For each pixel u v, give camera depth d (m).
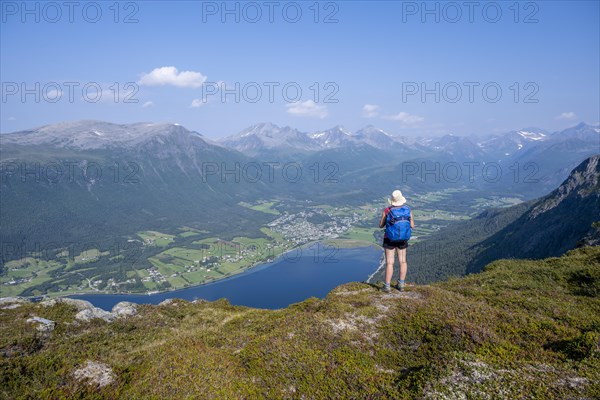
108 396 9.74
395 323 13.20
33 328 17.89
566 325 12.96
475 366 9.68
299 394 9.80
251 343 12.53
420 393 8.90
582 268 20.19
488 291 17.70
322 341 12.20
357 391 9.72
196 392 9.53
